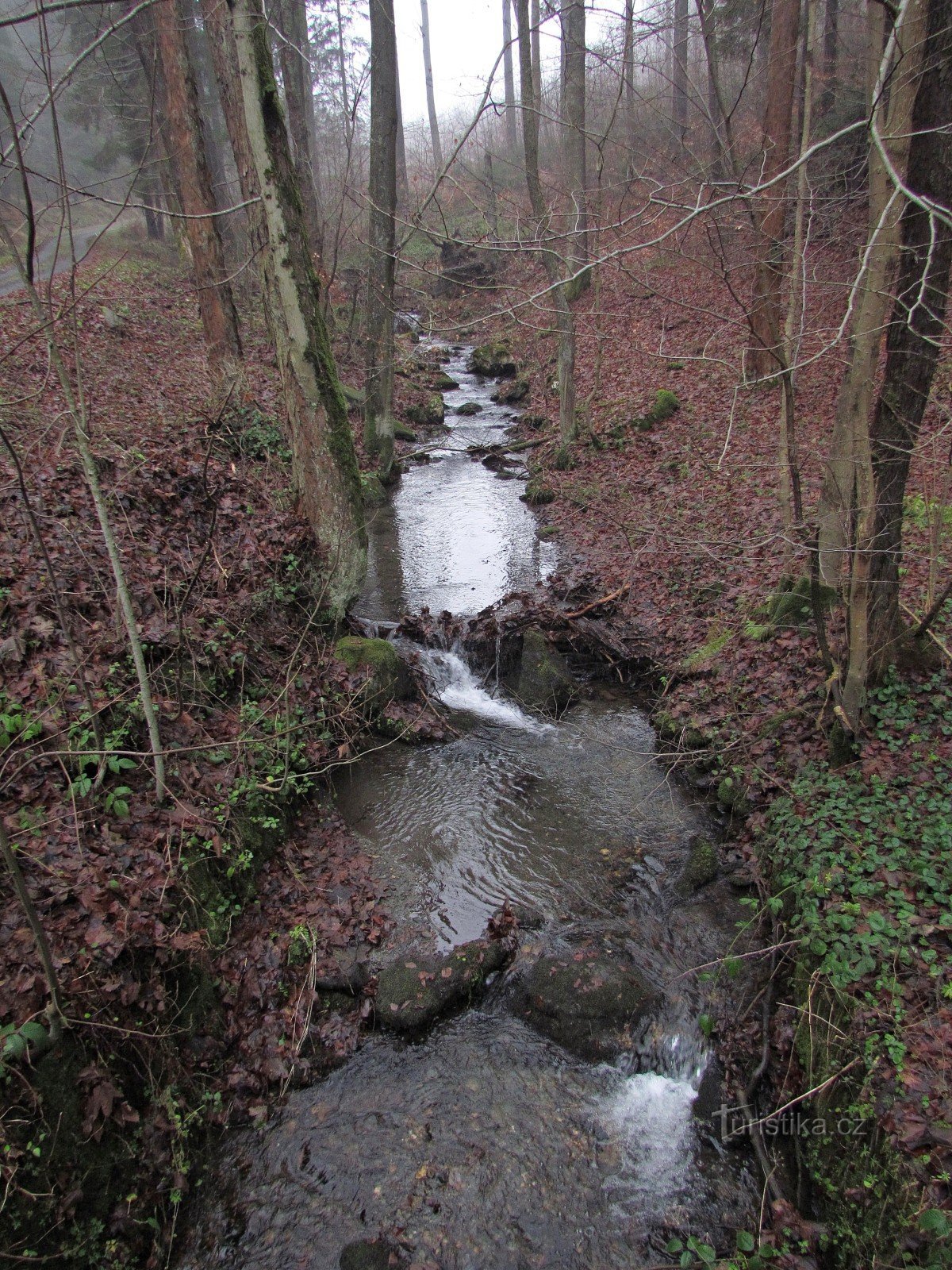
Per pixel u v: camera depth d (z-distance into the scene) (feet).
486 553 44.83
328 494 30.71
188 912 17.33
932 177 16.39
